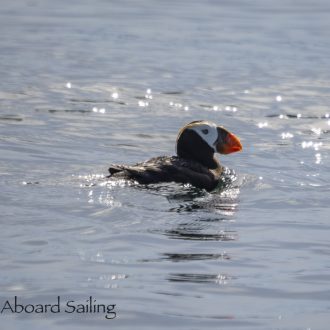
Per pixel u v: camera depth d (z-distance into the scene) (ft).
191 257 32.09
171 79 72.49
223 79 72.84
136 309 27.27
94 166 46.16
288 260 32.22
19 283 28.89
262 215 38.04
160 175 40.70
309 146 53.01
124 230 34.65
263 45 88.17
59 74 73.10
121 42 88.84
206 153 45.19
